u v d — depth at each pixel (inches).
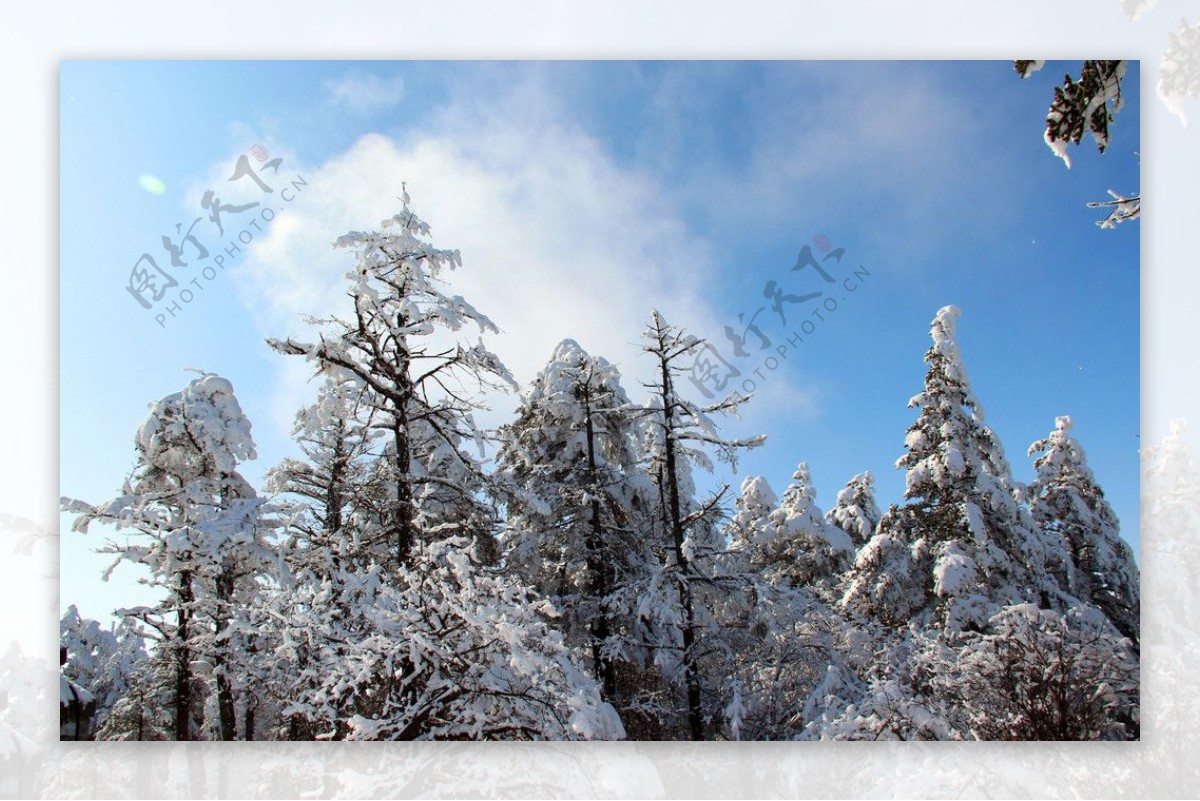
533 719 227.0
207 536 288.8
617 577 451.5
